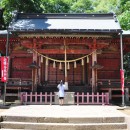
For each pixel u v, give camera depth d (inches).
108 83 922.7
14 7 1509.6
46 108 655.8
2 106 698.8
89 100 861.8
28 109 621.0
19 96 880.9
